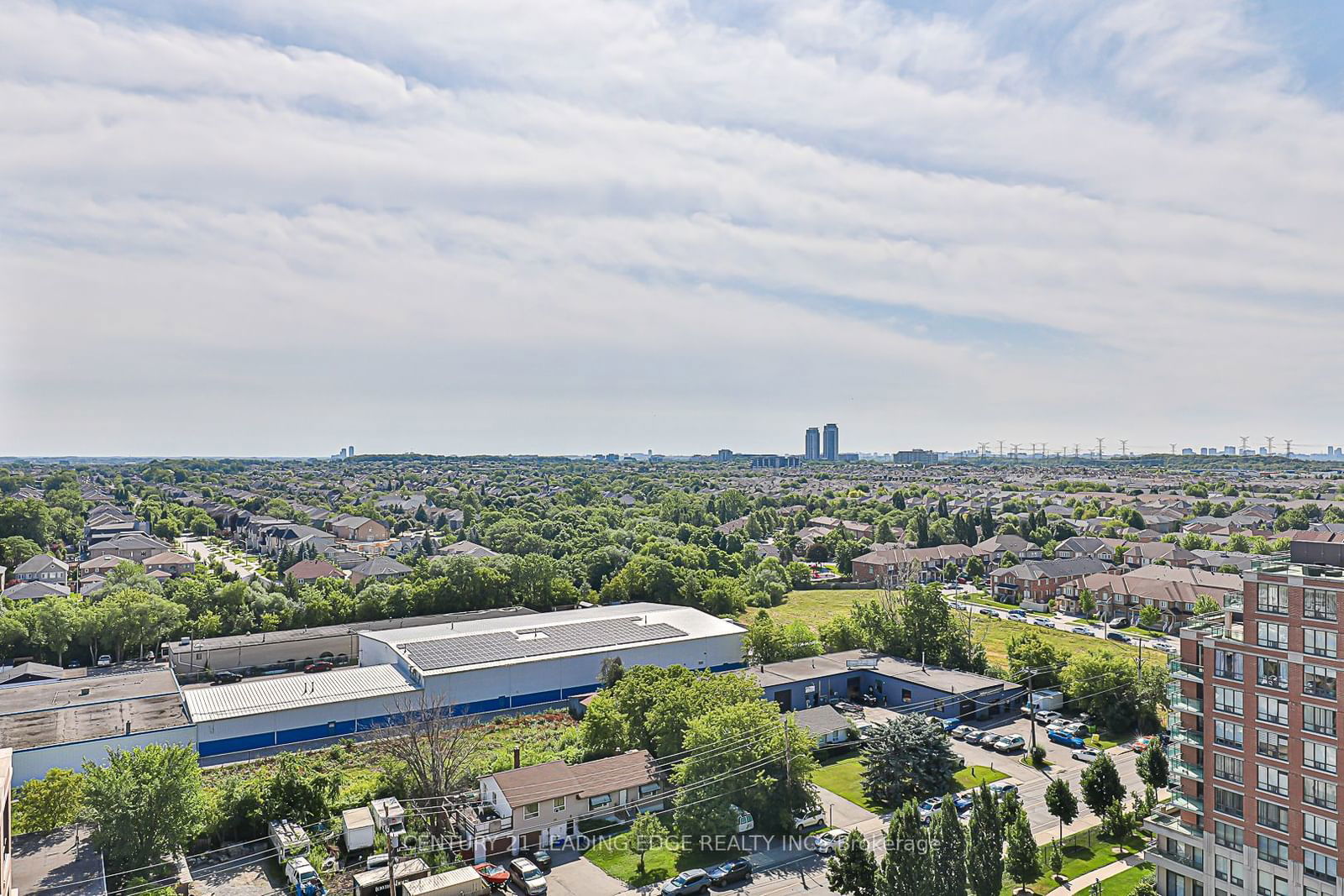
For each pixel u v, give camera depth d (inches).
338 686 4173.2
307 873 2568.9
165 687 4178.2
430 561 7160.4
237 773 3484.3
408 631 4980.3
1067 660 4532.5
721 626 5128.0
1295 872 2333.9
